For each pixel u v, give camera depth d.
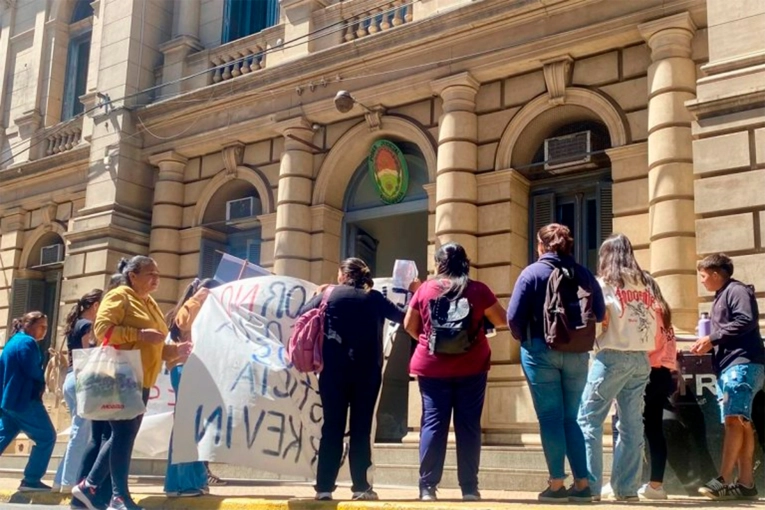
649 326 6.26
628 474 6.32
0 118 20.11
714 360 7.19
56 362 11.98
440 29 12.50
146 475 11.82
